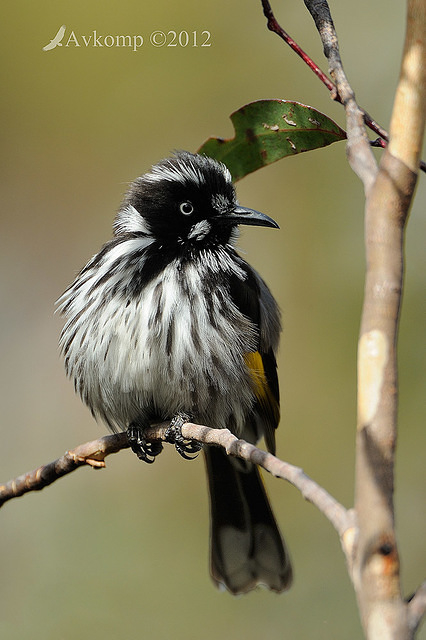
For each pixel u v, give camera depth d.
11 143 14.29
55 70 14.13
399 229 3.41
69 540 12.22
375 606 3.03
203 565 12.02
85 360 8.09
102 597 11.67
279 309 9.49
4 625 11.43
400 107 3.48
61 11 14.01
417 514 11.53
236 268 8.51
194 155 8.68
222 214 8.48
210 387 7.96
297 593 11.48
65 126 14.27
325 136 6.56
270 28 5.23
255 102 6.48
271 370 8.94
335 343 12.84
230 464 9.36
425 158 10.81
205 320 7.93
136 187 8.82
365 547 3.10
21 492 7.12
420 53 3.48
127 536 12.24
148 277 8.03
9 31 14.03
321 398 12.74
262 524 9.30
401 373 11.96
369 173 3.76
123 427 8.54
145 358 7.78
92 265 8.42
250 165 6.92
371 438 3.20
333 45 4.98
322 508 3.60
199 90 14.05
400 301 3.36
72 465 7.02
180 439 7.95
